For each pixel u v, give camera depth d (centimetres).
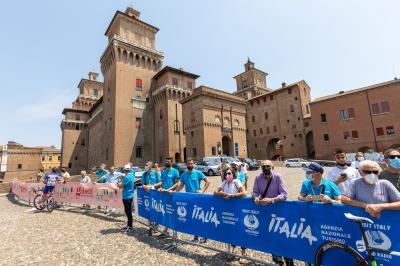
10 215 1122
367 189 360
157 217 700
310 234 392
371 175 351
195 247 607
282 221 429
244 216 484
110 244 643
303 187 457
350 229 350
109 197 1034
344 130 4350
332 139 4484
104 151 4506
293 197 1138
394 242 310
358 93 4238
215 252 568
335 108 4509
